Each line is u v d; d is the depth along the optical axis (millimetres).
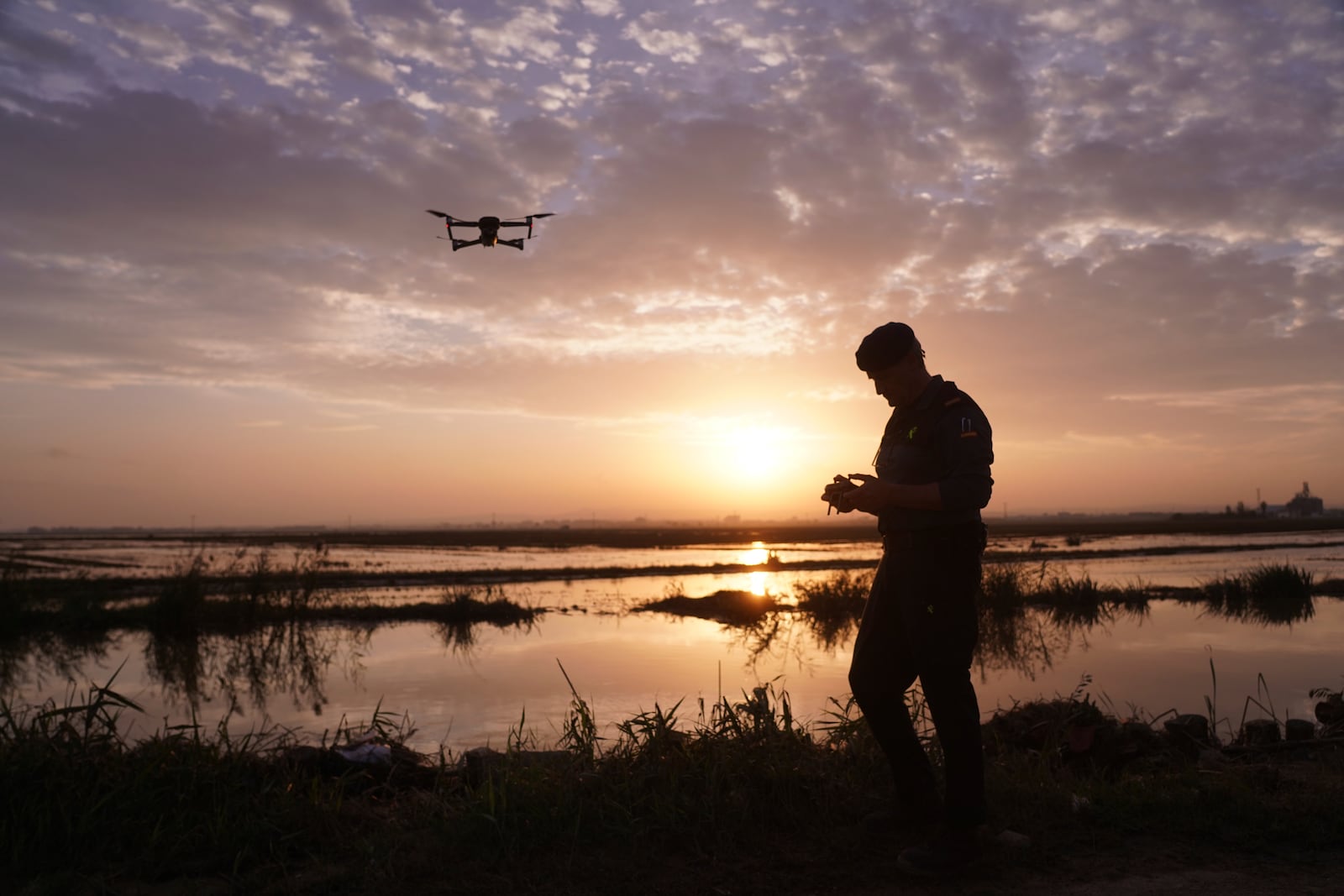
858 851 3162
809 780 3721
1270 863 3037
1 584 15070
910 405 3225
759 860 3088
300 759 4215
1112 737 4746
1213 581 21109
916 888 2863
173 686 9086
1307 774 4504
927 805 3342
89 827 3246
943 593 2992
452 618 15344
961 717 2967
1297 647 11375
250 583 16438
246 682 9234
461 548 60125
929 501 2904
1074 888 2838
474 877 2922
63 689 8914
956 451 2975
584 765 3910
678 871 2998
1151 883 2875
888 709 3342
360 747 4625
